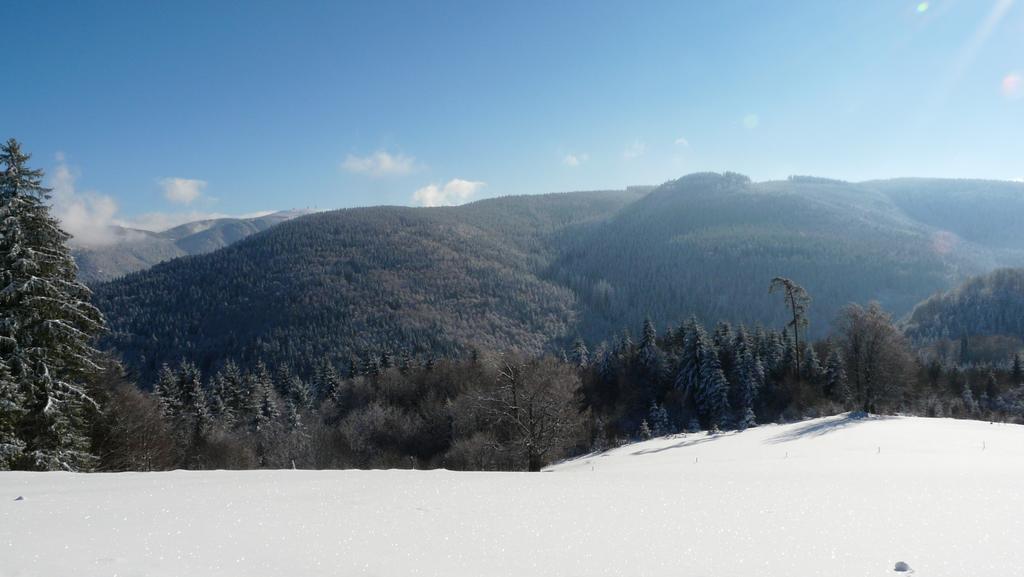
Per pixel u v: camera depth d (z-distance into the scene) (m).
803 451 21.00
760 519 5.12
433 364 68.56
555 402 24.83
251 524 5.00
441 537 4.66
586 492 6.58
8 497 6.11
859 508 5.43
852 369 35.47
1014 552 3.95
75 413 16.69
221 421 56.00
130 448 26.62
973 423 25.64
